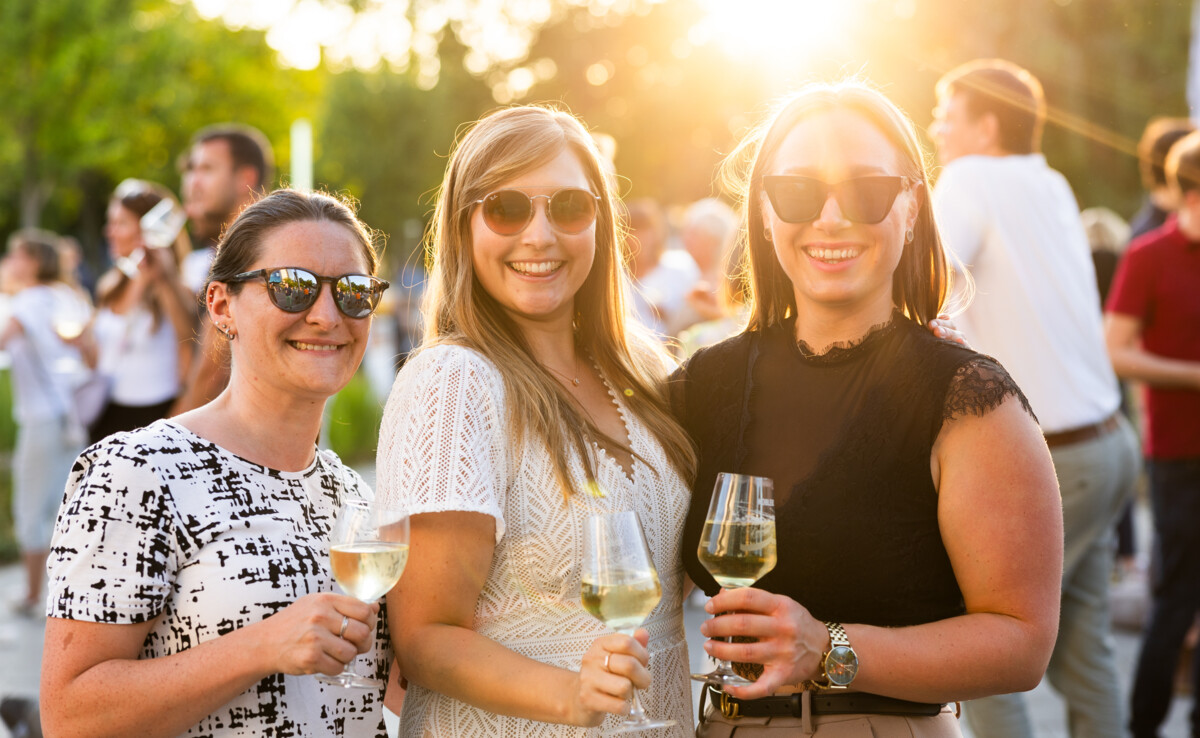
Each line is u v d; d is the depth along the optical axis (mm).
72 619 1891
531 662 2029
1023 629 2023
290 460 2189
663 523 2371
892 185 2184
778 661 1966
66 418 6906
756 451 2316
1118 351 4660
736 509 2057
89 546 1905
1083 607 4020
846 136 2219
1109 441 3988
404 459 2141
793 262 2268
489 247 2346
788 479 2246
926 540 2133
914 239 2387
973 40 20812
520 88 29734
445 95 24656
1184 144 4641
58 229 29250
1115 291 4770
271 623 1879
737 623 1968
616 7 29625
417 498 2092
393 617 2146
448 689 2078
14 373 6883
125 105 20906
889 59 19609
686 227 7020
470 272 2385
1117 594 6238
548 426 2240
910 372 2172
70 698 1868
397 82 23609
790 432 2291
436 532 2090
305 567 2082
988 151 4129
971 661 1999
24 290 7062
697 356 2600
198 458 2041
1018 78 4121
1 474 9773
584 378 2541
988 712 3730
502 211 2332
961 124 4172
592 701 1894
